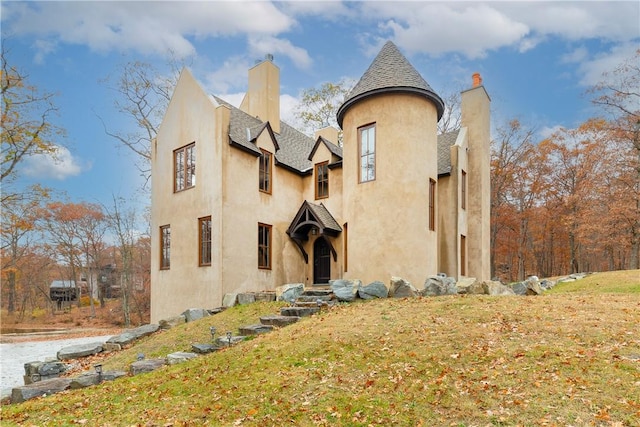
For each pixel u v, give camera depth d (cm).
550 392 532
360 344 778
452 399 543
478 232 1925
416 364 664
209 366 795
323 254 1883
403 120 1477
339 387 612
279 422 527
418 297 1184
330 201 1845
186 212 1658
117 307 4584
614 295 1116
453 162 1797
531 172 3494
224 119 1562
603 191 2859
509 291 1261
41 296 4753
